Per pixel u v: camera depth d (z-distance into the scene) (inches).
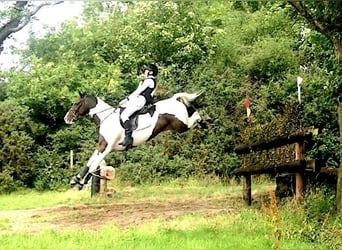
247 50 964.6
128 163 837.8
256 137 516.1
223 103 872.3
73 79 911.0
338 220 343.6
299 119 532.4
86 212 483.5
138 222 409.4
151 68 571.8
